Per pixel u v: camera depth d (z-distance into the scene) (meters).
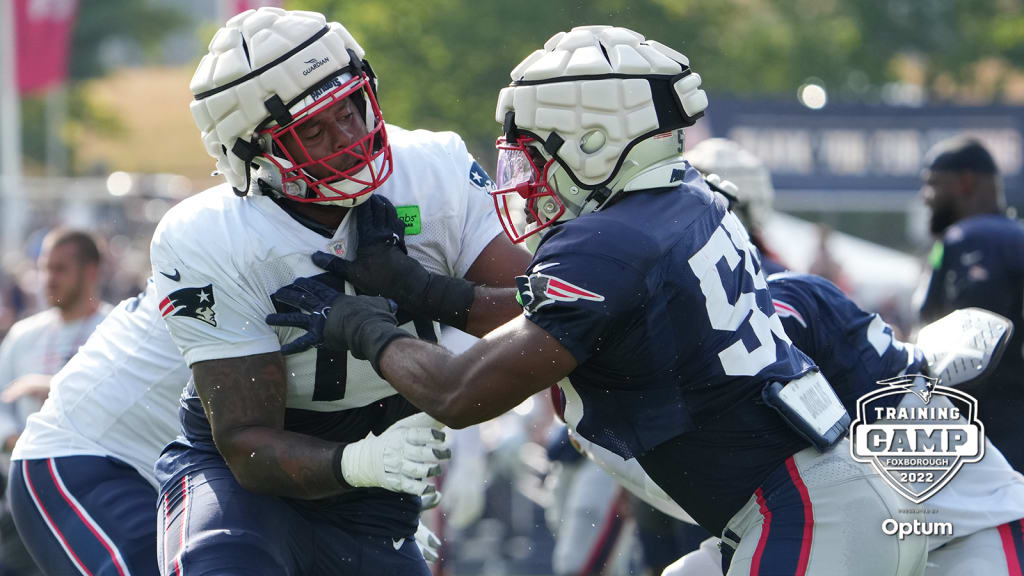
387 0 61.69
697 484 9.87
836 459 9.62
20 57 49.56
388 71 61.47
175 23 139.62
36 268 37.28
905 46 93.06
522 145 9.89
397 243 10.31
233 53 9.79
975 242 17.59
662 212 9.54
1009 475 11.35
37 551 12.05
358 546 10.91
